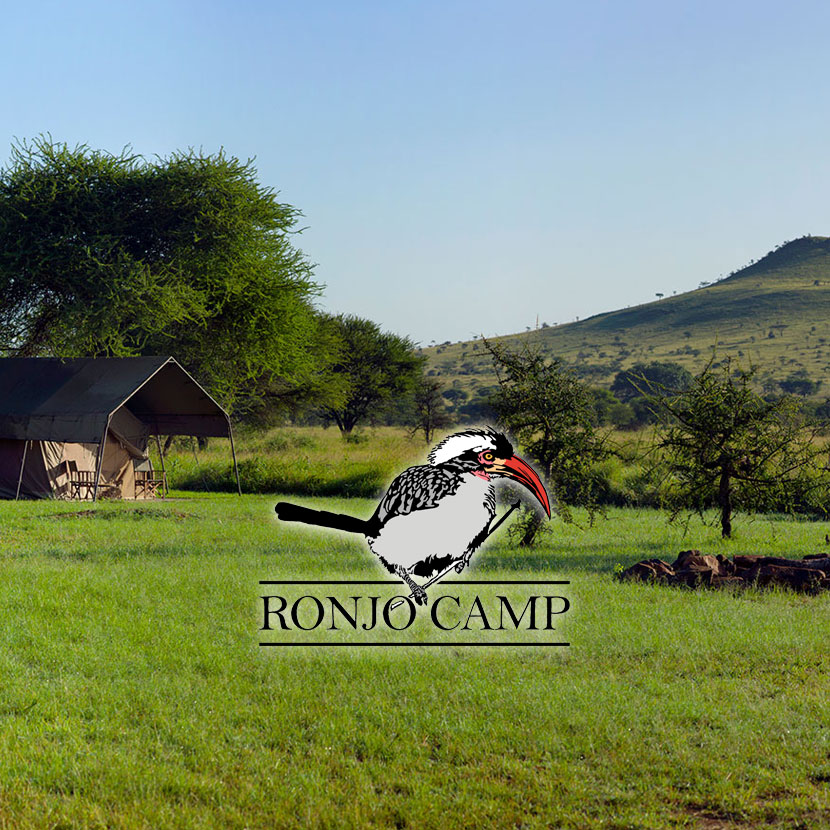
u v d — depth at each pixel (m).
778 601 12.76
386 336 70.94
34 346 46.88
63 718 7.95
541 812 6.34
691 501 20.73
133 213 44.78
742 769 6.93
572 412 18.50
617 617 11.50
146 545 18.20
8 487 30.89
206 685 8.91
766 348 180.25
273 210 48.28
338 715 8.03
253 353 48.66
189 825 6.10
